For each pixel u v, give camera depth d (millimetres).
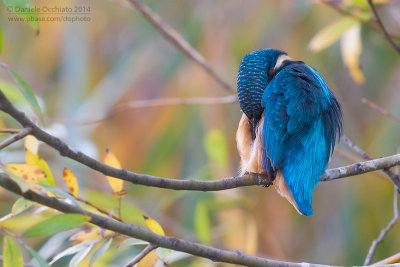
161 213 10219
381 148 10719
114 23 11906
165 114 11258
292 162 6039
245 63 6719
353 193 11125
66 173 5117
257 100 6520
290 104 6152
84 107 11242
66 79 11508
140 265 5355
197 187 5301
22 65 12188
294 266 5281
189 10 11734
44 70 12305
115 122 11367
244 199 9367
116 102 11359
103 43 11906
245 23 11484
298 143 6074
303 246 11273
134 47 11672
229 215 9492
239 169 6875
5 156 8016
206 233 8125
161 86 11367
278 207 11266
